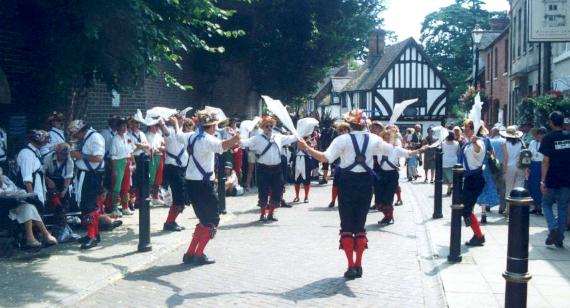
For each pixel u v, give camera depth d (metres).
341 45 24.08
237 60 23.23
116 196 10.95
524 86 25.19
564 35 14.43
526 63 24.41
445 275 7.02
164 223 9.97
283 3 21.61
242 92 25.95
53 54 9.82
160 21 9.86
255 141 11.23
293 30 22.69
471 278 6.88
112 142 10.88
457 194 7.66
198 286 6.69
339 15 23.05
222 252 8.50
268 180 11.27
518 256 3.87
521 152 10.33
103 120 13.79
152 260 7.96
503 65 31.19
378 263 7.86
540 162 11.55
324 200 14.78
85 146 8.62
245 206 13.38
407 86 45.03
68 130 9.67
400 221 11.47
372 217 12.04
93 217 8.53
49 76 10.30
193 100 21.12
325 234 9.95
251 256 8.24
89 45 9.41
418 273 7.31
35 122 10.73
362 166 6.98
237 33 12.88
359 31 24.64
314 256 8.26
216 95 23.34
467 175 8.69
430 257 8.20
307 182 14.35
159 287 6.63
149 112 10.45
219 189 12.10
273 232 10.14
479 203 10.80
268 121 11.20
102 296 6.27
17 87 10.59
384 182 10.98
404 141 23.31
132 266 7.45
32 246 8.04
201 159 7.70
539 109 13.87
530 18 14.55
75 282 6.66
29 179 8.30
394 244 9.16
